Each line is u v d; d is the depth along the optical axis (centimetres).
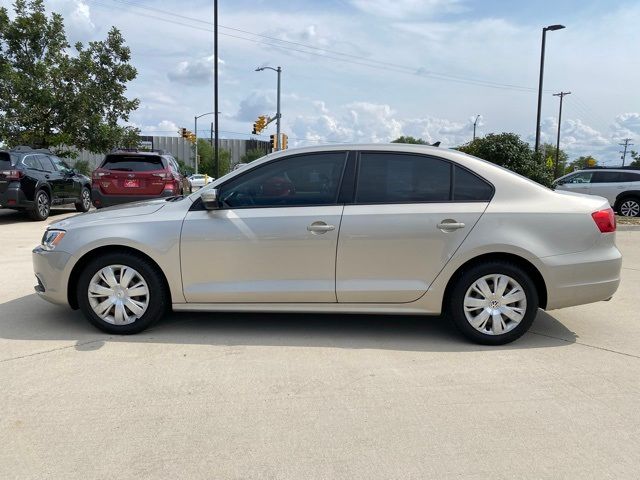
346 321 516
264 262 450
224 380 374
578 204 450
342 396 352
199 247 451
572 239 442
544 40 2272
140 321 462
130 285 463
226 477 265
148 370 390
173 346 440
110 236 453
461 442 298
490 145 1744
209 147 7588
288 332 481
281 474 268
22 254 829
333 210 447
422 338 470
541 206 446
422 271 445
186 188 1628
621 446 296
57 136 1973
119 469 270
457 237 439
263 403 341
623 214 1666
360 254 444
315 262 447
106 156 1155
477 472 271
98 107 2095
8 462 274
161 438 299
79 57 2053
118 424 313
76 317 513
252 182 461
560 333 487
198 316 526
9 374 379
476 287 446
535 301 444
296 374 387
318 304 454
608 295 453
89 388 358
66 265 461
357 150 460
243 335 471
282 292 450
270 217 448
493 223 440
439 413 330
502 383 375
